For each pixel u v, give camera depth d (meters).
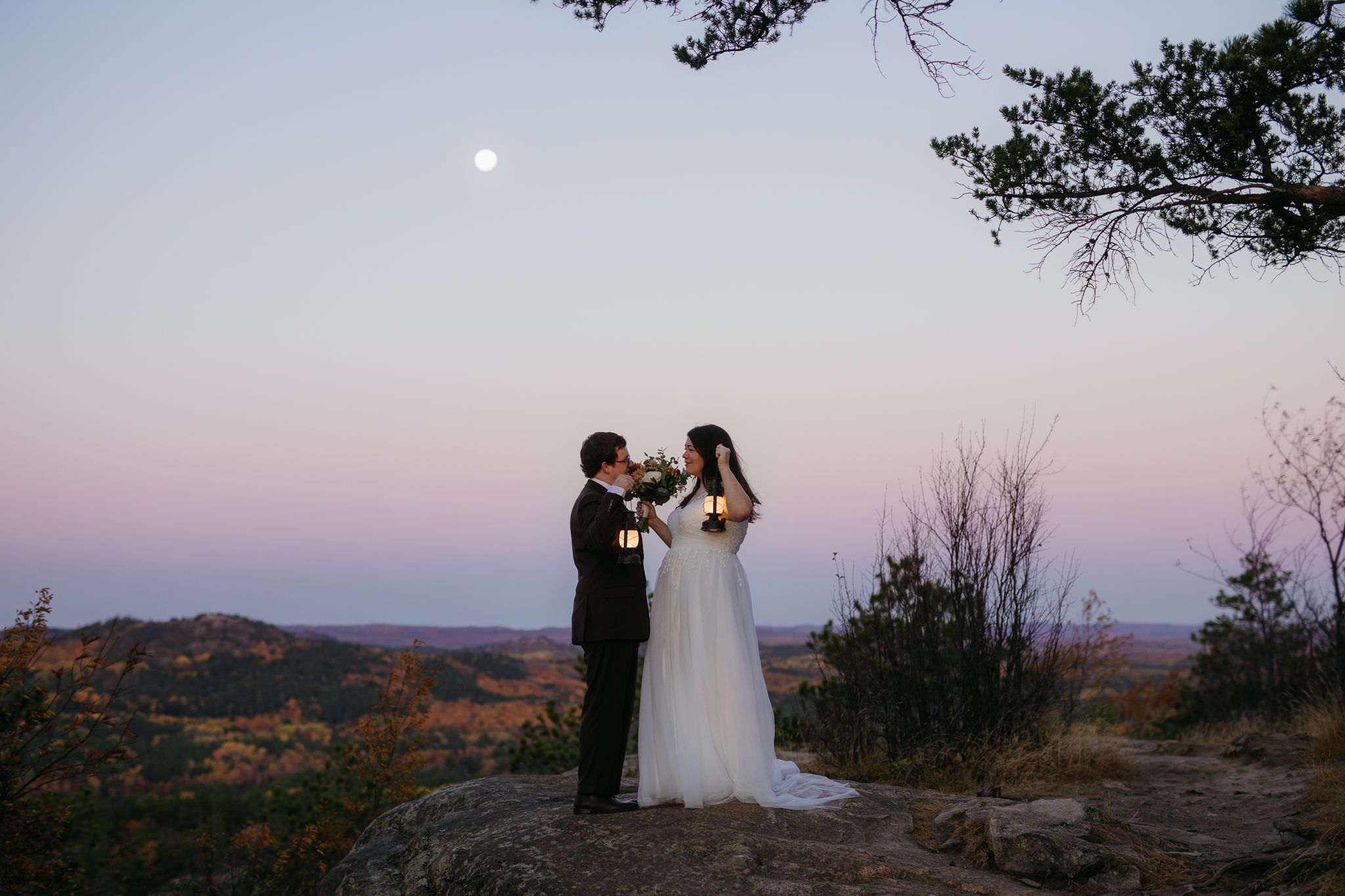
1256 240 6.02
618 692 4.61
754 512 5.09
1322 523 9.69
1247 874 4.02
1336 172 5.29
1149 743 9.38
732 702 4.73
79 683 7.11
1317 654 9.94
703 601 4.84
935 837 4.57
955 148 6.11
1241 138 5.17
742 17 6.26
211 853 9.59
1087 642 8.51
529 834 4.32
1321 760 7.17
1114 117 5.53
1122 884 3.93
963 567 7.71
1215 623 11.50
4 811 6.82
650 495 4.54
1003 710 7.43
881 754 7.41
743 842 4.04
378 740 9.65
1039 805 4.58
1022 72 5.78
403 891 4.42
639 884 3.63
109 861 9.82
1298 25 4.96
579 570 4.77
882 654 7.73
